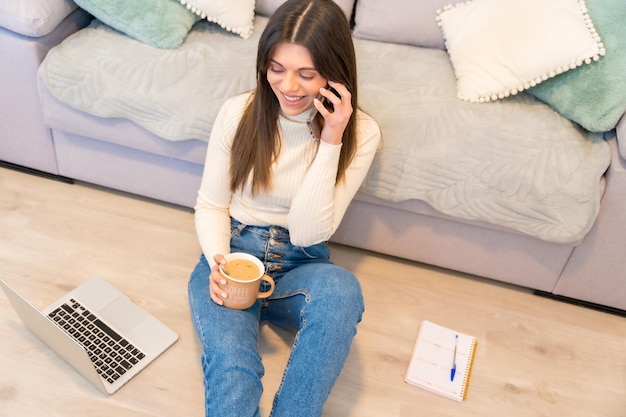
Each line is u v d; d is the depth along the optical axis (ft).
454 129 5.77
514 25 6.11
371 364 5.63
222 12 6.54
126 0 6.18
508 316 6.31
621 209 5.66
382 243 6.51
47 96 6.18
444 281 6.60
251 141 4.75
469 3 6.64
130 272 6.15
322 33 4.12
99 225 6.62
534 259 6.22
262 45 4.26
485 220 5.83
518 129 5.80
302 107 4.50
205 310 4.82
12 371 5.11
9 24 5.96
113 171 6.75
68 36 6.47
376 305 6.20
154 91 5.93
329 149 4.63
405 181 5.76
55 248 6.28
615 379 5.85
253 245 5.24
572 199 5.57
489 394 5.52
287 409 4.40
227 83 5.98
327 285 4.67
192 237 6.66
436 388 5.45
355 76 4.50
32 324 5.15
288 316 5.10
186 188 6.65
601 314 6.50
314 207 4.76
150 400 5.07
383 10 6.95
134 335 5.49
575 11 5.95
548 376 5.77
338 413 5.19
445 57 6.90
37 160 6.93
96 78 5.98
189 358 5.43
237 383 4.40
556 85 5.99
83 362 4.82
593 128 5.81
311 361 4.42
